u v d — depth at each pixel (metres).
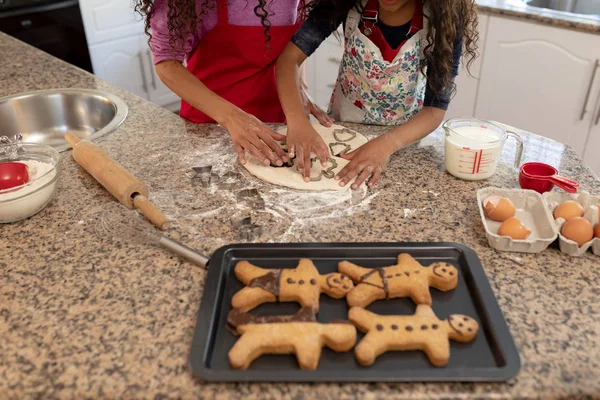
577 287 0.80
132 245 0.91
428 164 1.14
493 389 0.64
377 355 0.67
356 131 1.30
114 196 1.03
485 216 0.96
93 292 0.81
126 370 0.67
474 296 0.78
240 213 0.99
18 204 0.95
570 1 2.29
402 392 0.64
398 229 0.93
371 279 0.78
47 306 0.78
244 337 0.68
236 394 0.64
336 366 0.67
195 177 1.09
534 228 0.93
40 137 1.54
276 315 0.75
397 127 1.20
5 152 1.10
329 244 0.87
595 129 2.03
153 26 1.31
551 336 0.72
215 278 0.80
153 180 1.10
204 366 0.66
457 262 0.85
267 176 1.09
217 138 1.28
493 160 1.05
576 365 0.67
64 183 1.10
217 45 1.44
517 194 0.97
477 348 0.69
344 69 1.38
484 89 2.25
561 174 1.09
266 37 1.42
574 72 1.97
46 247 0.91
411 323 0.70
